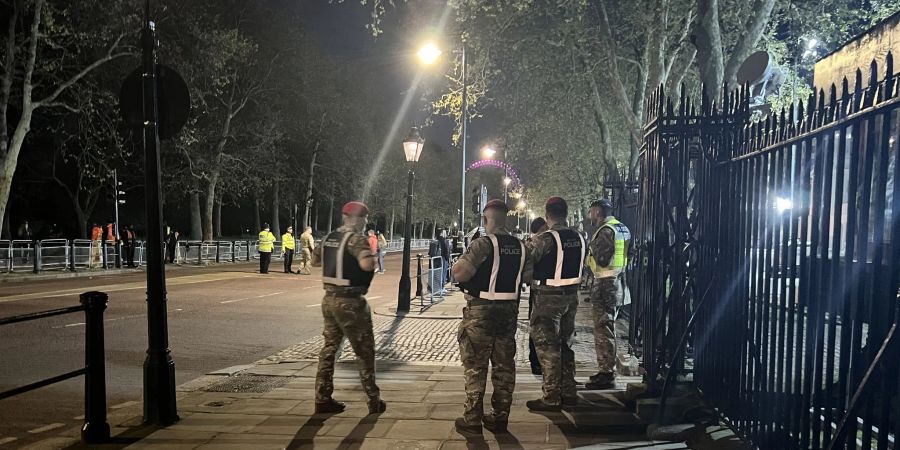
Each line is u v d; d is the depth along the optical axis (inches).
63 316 476.7
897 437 105.4
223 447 196.1
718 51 371.6
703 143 211.2
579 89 767.7
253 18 1450.5
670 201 231.9
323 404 231.6
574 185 1167.6
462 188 860.0
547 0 581.3
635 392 233.1
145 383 219.1
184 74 1072.8
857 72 121.9
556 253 229.3
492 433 206.5
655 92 237.5
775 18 533.3
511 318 206.7
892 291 106.5
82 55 1024.9
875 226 113.2
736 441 179.2
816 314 136.9
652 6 525.3
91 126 1111.6
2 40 896.3
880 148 112.4
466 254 204.4
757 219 172.4
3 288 684.1
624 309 486.0
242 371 309.1
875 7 443.5
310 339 413.4
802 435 139.5
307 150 1974.7
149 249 220.4
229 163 1504.7
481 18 636.7
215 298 638.5
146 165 222.1
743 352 181.3
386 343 390.3
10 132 1250.0
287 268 1020.5
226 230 2775.6
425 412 232.1
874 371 106.5
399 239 2822.3
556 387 229.5
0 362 325.7
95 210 1959.9
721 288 197.2
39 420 232.5
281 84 1560.0
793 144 149.3
